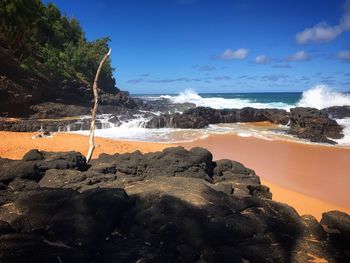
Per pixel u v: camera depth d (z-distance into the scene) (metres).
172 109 48.44
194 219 7.69
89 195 7.88
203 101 68.44
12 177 9.85
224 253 7.18
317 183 15.59
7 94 28.41
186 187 9.00
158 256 6.73
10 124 24.34
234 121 38.47
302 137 27.97
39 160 11.30
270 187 14.62
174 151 11.97
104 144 19.53
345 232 8.25
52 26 49.22
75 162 11.53
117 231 7.79
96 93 13.77
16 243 6.22
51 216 7.52
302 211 11.90
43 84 33.47
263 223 7.96
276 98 88.06
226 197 8.66
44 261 6.23
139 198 8.45
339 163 19.50
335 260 7.41
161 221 7.67
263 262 7.17
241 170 12.88
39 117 30.56
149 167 11.56
